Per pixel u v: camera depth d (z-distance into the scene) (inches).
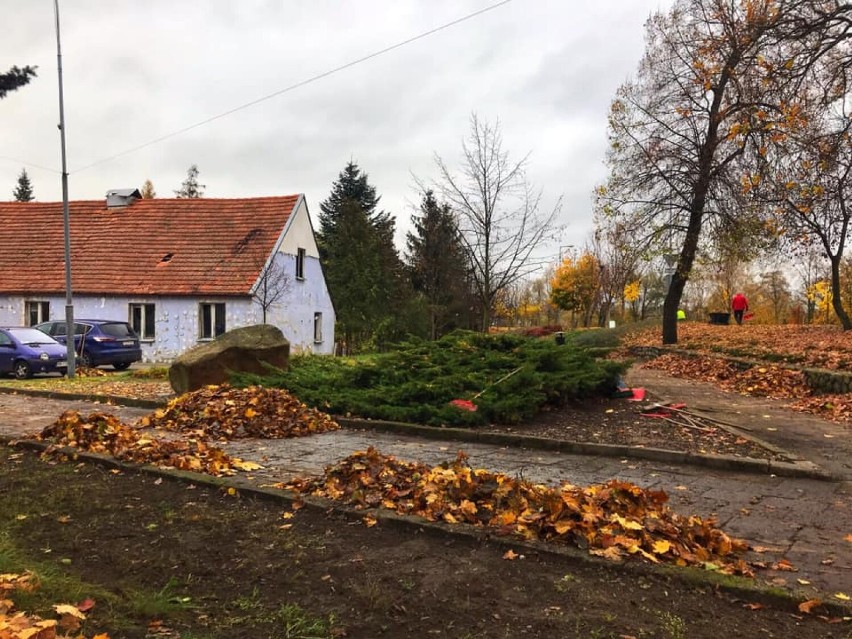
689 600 141.9
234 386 442.0
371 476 219.8
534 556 165.3
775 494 234.2
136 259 1111.6
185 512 202.4
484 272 872.3
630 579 151.9
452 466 224.7
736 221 738.8
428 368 425.7
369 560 163.5
